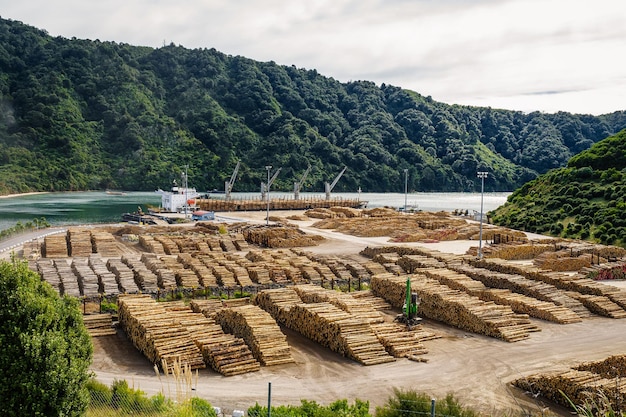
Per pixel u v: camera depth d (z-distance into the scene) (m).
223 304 39.19
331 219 103.44
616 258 64.56
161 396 21.59
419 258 55.53
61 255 64.00
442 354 31.55
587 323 38.25
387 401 25.02
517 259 68.31
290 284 49.38
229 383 26.66
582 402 24.11
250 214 130.88
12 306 17.25
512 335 34.28
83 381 17.95
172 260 55.84
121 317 35.66
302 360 30.23
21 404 16.42
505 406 24.77
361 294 44.94
